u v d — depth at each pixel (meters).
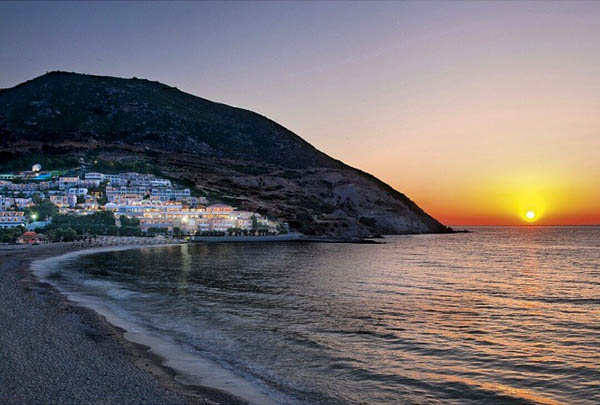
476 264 92.12
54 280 52.00
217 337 26.64
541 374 21.17
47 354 20.81
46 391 16.30
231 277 62.06
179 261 88.69
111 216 168.50
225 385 18.38
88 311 32.09
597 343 27.28
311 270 74.69
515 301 44.22
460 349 25.45
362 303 41.38
